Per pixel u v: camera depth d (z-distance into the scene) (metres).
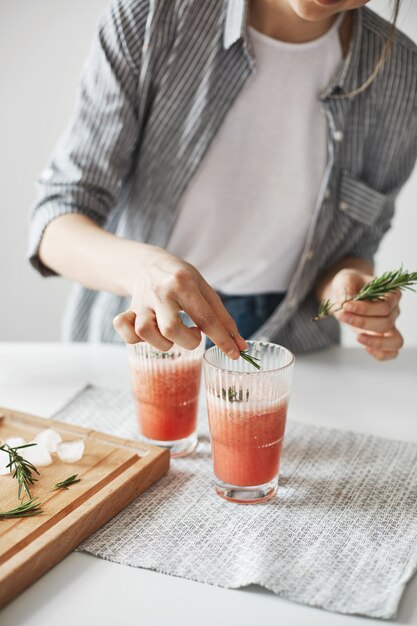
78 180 1.32
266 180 1.42
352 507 0.94
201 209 1.42
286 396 0.93
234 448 0.92
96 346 1.51
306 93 1.36
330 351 1.52
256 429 0.91
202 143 1.36
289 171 1.41
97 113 1.35
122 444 1.04
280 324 1.50
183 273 0.93
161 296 0.93
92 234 1.21
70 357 1.45
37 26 2.18
